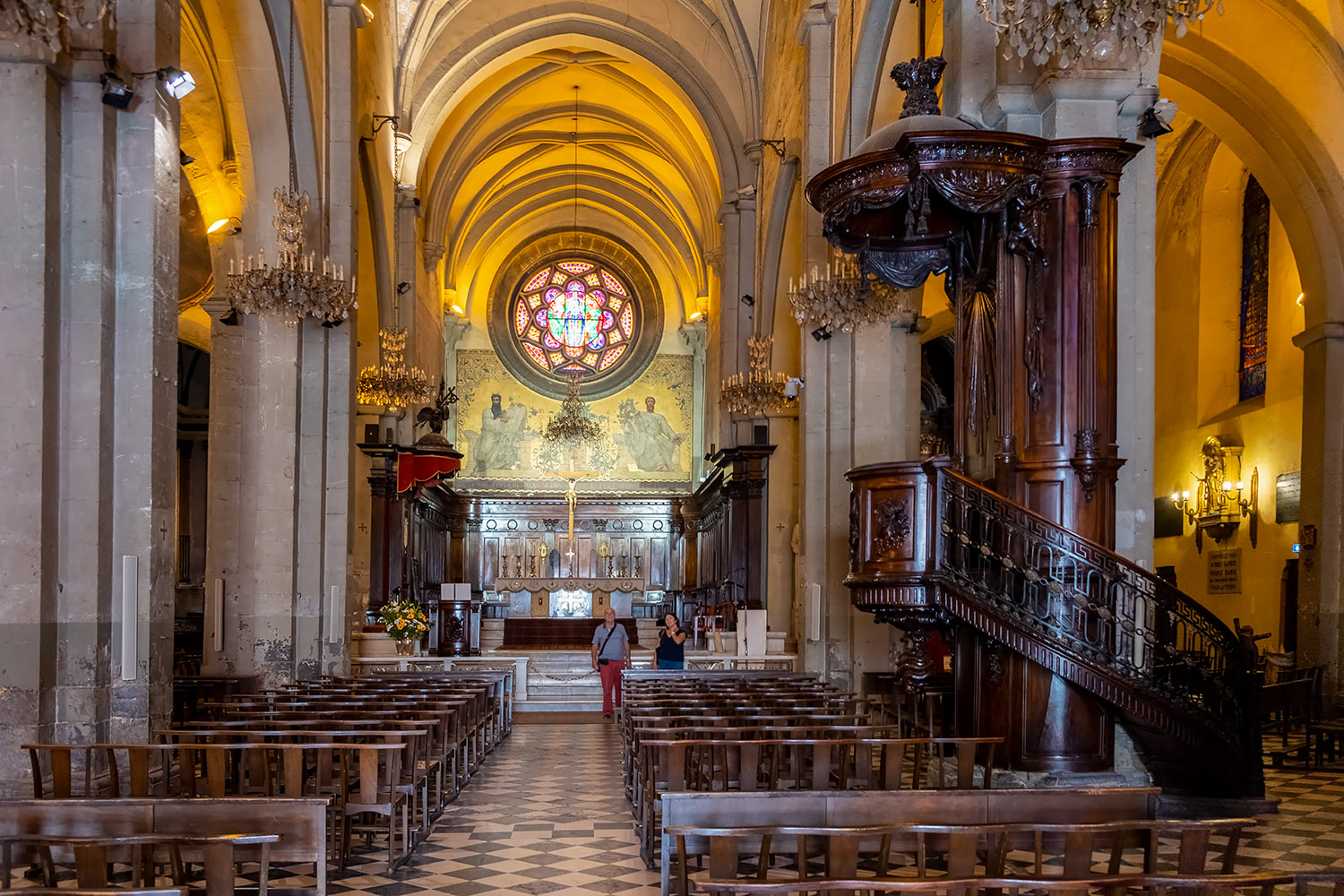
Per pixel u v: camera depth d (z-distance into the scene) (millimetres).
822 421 18312
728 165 28062
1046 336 9703
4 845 5680
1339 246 16266
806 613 18031
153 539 9398
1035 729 9367
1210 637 9250
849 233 10914
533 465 42656
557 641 34750
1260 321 20016
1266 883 4672
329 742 8922
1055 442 9672
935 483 9438
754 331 27156
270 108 15844
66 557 9039
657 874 7891
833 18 18062
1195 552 21422
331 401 16922
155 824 6516
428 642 24047
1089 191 9570
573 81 32625
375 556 25766
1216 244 21125
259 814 6551
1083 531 9555
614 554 42125
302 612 16266
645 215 40938
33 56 8844
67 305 9148
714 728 9055
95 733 8930
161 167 9633
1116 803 6637
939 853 7605
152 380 9422
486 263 43188
